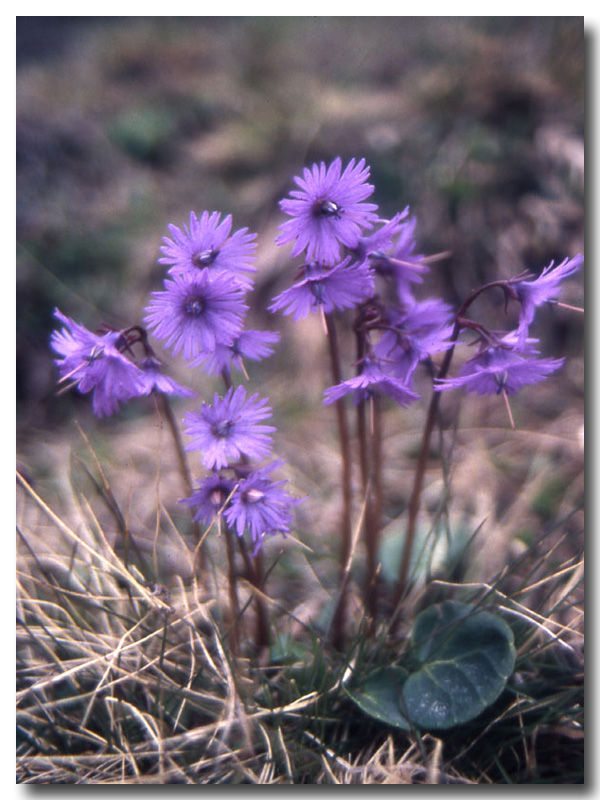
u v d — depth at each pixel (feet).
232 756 0.49
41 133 1.25
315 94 1.28
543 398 0.93
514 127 1.13
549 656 0.56
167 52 1.48
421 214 1.07
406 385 0.48
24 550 0.65
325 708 0.50
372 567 0.57
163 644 0.50
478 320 1.01
